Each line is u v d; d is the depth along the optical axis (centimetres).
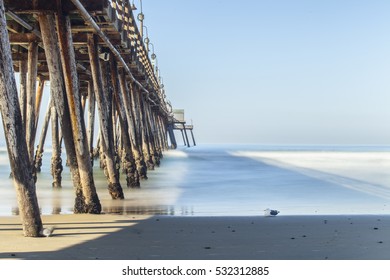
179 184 1513
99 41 1093
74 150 822
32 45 1135
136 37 1578
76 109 811
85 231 641
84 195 828
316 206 1035
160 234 624
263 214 886
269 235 622
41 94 1644
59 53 816
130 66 1599
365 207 1028
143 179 1681
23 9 800
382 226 700
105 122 1084
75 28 991
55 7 803
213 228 675
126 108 1638
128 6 1304
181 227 682
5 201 1097
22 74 1303
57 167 1516
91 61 1052
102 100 1073
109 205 991
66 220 741
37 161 2066
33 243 555
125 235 614
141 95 2203
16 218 775
